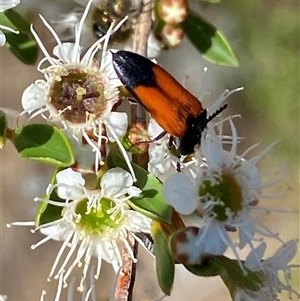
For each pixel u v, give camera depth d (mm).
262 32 264
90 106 136
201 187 137
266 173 142
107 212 136
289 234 263
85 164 135
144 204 133
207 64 221
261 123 266
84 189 135
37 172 248
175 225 133
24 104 136
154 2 144
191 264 133
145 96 136
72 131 135
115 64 136
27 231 253
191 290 242
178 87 138
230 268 136
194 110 138
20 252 252
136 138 136
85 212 137
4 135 131
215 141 139
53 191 136
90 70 137
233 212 137
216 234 135
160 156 138
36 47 142
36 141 131
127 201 134
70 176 135
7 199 248
